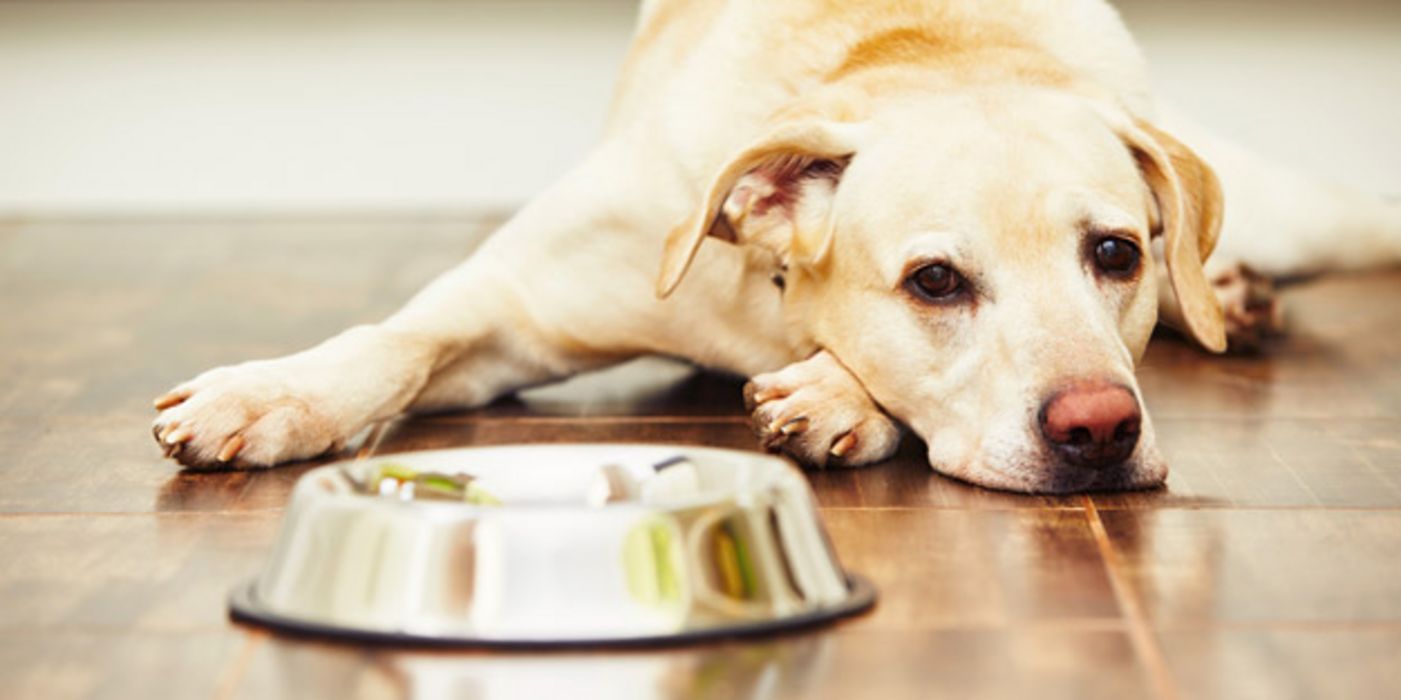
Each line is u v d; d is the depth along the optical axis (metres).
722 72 2.72
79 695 1.71
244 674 1.74
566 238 2.82
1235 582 2.03
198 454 2.49
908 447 2.62
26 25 5.34
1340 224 3.64
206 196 5.43
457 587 1.78
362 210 5.41
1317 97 5.36
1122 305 2.44
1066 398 2.28
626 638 1.77
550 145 5.42
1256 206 3.59
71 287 4.11
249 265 4.39
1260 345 3.45
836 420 2.48
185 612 1.93
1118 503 2.34
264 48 5.36
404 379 2.71
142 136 5.40
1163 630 1.87
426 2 5.34
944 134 2.43
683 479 2.12
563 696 1.67
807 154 2.47
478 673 1.72
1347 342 3.47
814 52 2.66
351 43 5.36
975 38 2.67
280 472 2.52
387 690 1.69
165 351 3.40
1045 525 2.24
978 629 1.87
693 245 2.44
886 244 2.41
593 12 5.34
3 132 5.39
